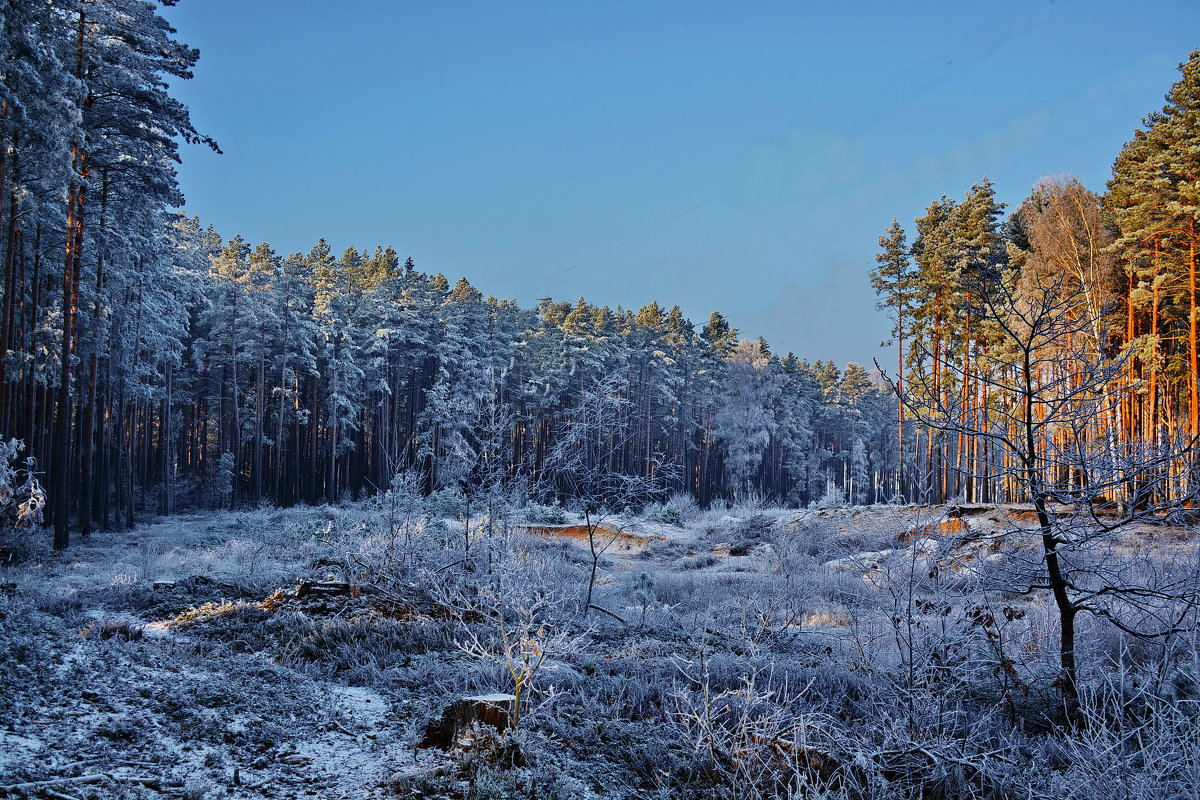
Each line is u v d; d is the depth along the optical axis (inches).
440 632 408.2
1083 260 1246.9
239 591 544.7
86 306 1152.8
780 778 225.3
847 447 3725.4
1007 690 270.5
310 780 204.8
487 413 586.6
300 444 2402.8
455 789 200.1
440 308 2628.0
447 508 689.0
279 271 2190.0
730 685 325.4
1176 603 270.4
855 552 298.0
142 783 181.3
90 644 302.7
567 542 1082.7
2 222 838.5
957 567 262.1
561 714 281.3
